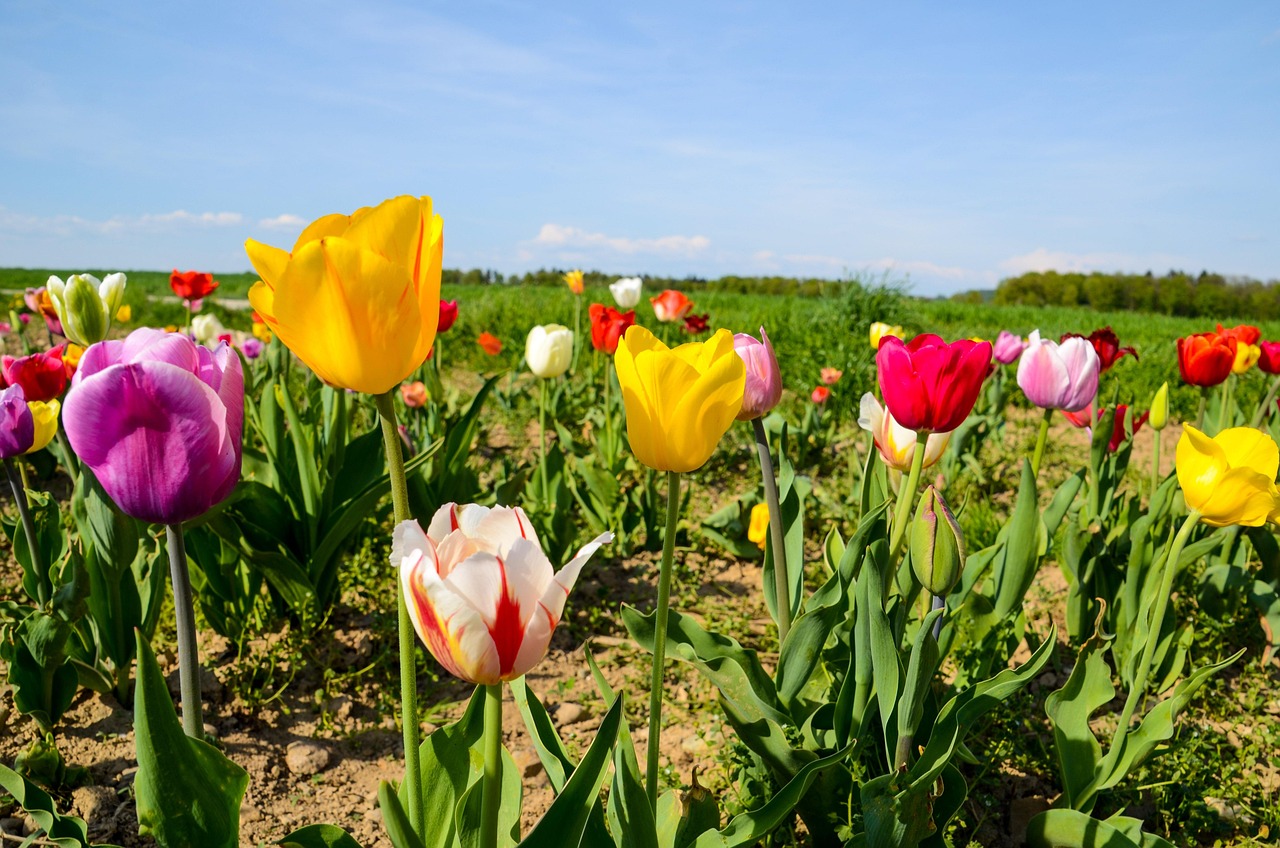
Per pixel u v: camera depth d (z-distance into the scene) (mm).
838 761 1938
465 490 4145
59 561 2967
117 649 2873
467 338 13766
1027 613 3871
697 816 1746
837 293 14367
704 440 1456
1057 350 2945
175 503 1307
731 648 2262
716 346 1475
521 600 1104
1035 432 7762
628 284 7891
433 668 3418
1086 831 2191
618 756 1602
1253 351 4145
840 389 9023
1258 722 3096
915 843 1909
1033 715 3080
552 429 7297
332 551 3465
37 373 2830
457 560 1163
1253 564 4328
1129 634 3176
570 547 4441
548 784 2713
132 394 1222
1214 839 2557
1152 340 20047
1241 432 2107
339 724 3010
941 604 2074
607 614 3982
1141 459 6711
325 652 3389
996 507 5598
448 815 1566
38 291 4547
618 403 6270
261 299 1226
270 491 3389
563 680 3404
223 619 3336
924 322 14047
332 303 1140
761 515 3564
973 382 1770
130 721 2861
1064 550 3383
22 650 2625
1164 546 3096
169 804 1386
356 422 6629
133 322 17922
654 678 1644
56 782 2508
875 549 2170
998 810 2621
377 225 1176
